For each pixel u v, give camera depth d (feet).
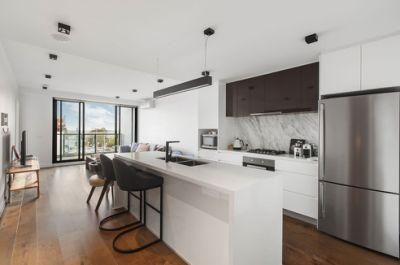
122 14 6.16
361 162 7.55
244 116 14.08
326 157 8.47
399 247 6.86
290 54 9.30
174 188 7.39
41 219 9.46
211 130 16.02
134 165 9.65
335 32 7.23
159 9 5.92
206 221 6.10
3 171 10.88
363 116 7.50
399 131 6.81
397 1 5.45
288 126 12.41
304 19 6.42
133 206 10.05
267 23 6.66
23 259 6.62
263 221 5.75
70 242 7.64
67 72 14.12
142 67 11.31
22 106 19.54
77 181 16.02
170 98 22.39
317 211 9.07
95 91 21.01
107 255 6.97
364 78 7.91
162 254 7.16
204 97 15.34
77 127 23.31
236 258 5.08
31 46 9.73
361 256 7.14
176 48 8.66
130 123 28.07
